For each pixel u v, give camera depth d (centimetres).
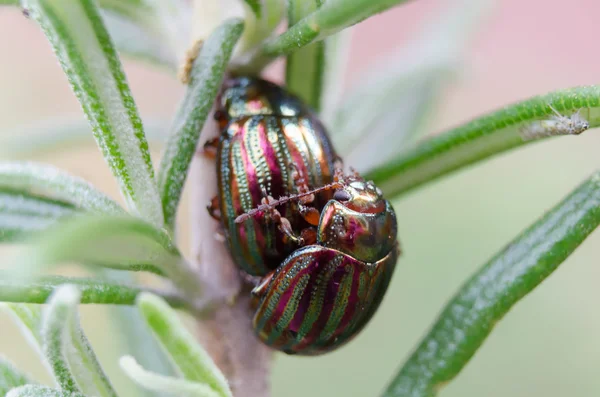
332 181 7
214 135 7
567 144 10
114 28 7
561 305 9
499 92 11
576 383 9
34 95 11
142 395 7
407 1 6
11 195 6
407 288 10
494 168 10
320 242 7
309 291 7
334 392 9
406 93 8
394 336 10
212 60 6
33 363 9
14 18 12
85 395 6
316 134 7
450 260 10
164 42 7
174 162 6
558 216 6
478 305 6
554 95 6
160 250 6
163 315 6
